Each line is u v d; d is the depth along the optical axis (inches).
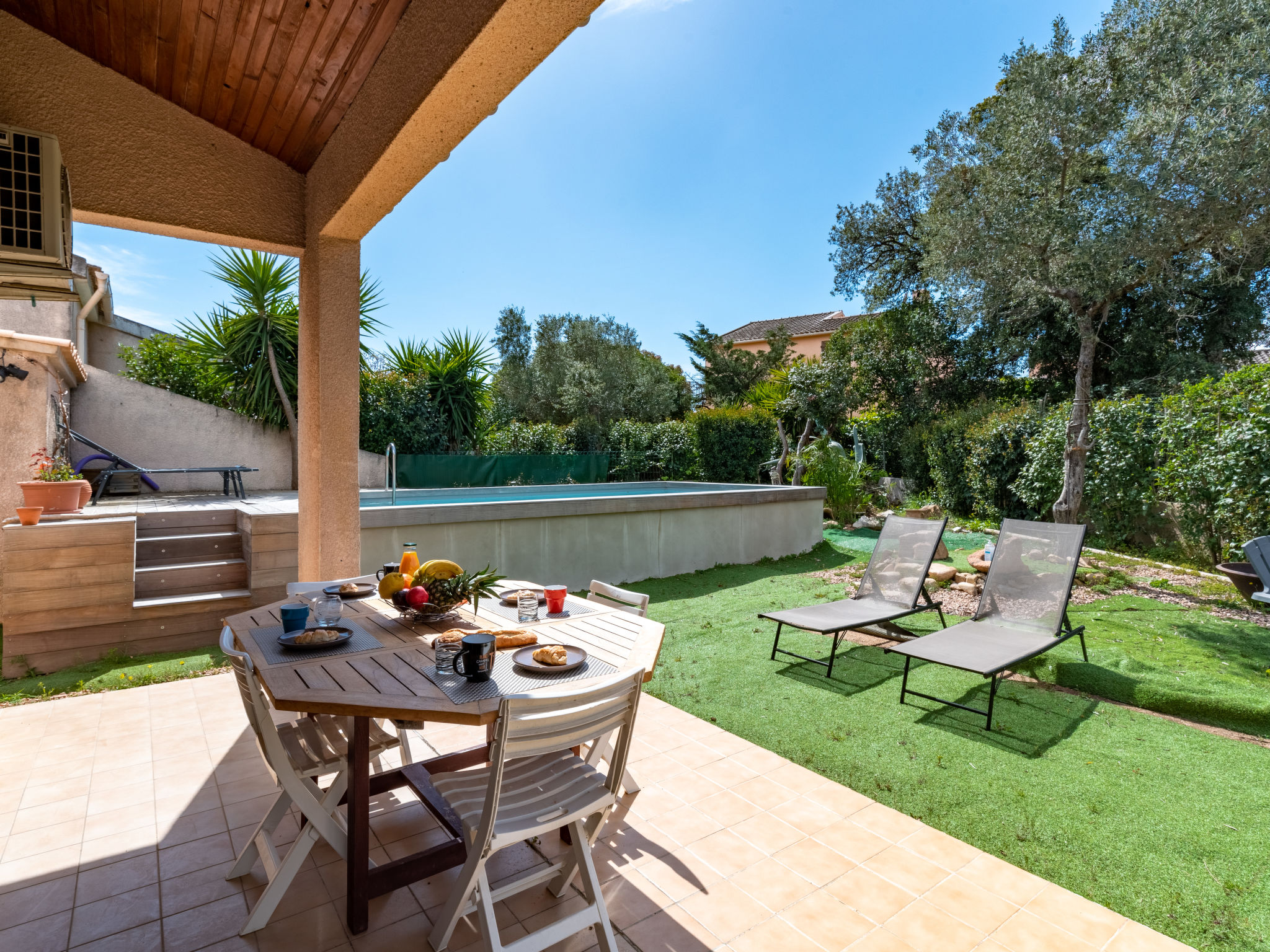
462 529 230.8
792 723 139.1
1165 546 318.7
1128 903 83.0
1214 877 87.8
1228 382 264.7
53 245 104.8
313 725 93.7
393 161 115.5
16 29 118.3
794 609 182.9
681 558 294.5
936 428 498.3
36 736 131.7
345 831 82.3
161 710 145.3
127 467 297.7
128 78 131.3
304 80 122.5
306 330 163.8
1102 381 523.5
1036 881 87.2
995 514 442.6
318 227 152.4
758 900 83.4
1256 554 177.2
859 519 433.4
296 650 87.4
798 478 502.3
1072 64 306.3
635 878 87.8
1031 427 416.2
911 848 94.9
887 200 655.8
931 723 138.8
